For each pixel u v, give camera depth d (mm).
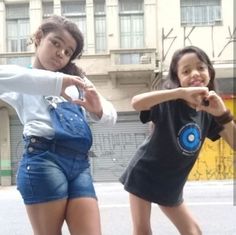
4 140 16750
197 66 2543
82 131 2293
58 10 17531
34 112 2252
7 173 16703
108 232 6141
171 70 2648
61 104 2312
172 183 2764
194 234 2871
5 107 16734
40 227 2195
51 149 2209
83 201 2211
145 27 17188
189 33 16969
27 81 1998
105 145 16891
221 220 6746
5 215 8000
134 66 16547
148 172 2736
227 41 16984
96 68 17047
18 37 17641
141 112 2592
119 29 17391
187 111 2611
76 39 2328
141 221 2807
